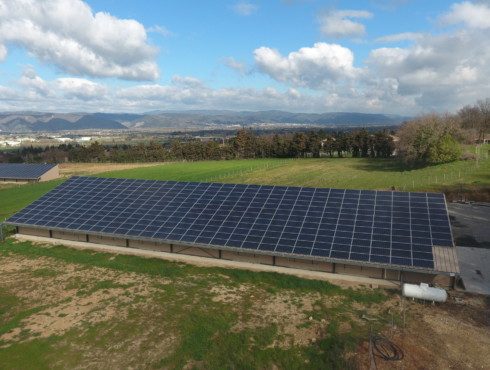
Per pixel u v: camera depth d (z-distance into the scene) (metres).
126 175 100.75
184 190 39.81
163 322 21.58
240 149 149.88
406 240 27.47
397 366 16.58
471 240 35.06
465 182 57.03
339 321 21.17
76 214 37.88
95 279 28.19
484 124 123.31
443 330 19.83
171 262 31.44
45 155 164.25
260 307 23.36
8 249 35.44
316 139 140.38
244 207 34.81
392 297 24.23
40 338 20.14
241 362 17.72
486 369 16.45
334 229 29.77
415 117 105.75
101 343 19.58
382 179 71.56
